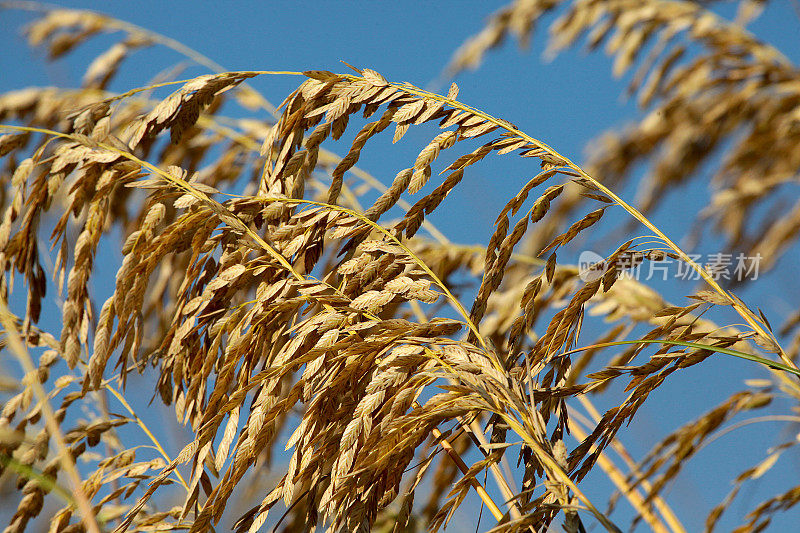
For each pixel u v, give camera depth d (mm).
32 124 1716
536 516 1404
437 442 1435
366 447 1417
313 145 1466
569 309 1457
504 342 1658
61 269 1465
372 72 1481
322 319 1436
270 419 1420
